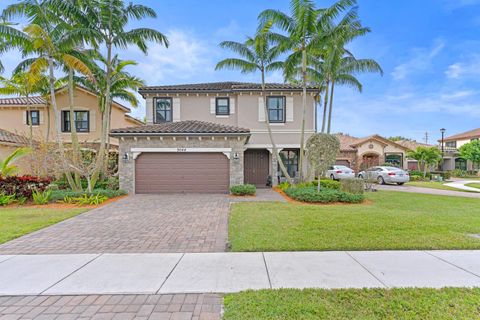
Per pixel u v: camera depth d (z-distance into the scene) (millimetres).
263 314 3287
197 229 7281
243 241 6023
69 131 19938
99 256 5312
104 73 14461
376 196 13797
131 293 3848
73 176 15562
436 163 28953
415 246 5703
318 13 13727
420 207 10508
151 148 13688
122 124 23125
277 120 18359
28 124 19859
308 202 11398
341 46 16391
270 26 13961
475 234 6617
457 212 9352
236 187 13242
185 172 13938
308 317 3230
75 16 12430
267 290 3883
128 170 13641
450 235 6402
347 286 4012
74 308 3479
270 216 8453
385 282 4129
